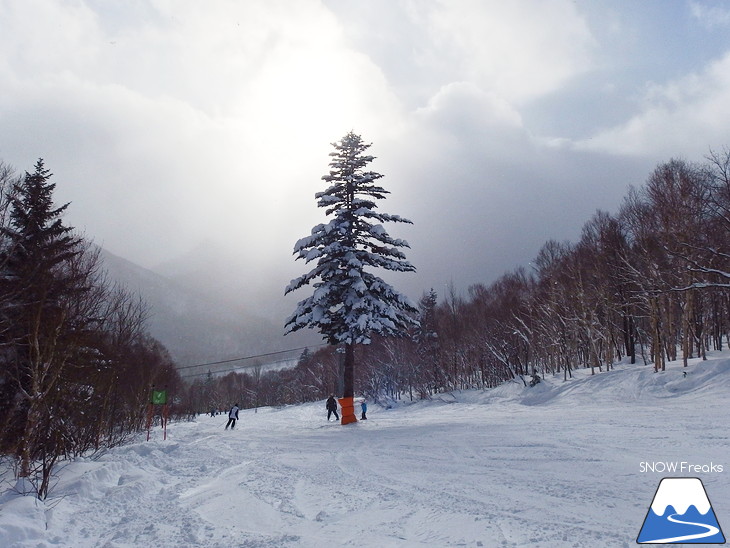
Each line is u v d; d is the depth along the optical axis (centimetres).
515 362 5197
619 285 3772
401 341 6094
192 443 1914
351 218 2731
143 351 3556
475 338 5409
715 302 3962
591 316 3981
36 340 1223
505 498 773
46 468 1014
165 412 2619
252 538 665
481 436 1502
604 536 566
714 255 2917
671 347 3472
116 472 1177
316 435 1945
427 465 1127
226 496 947
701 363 2738
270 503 870
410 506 776
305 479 1073
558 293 4316
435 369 5622
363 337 2544
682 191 3002
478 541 584
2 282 1385
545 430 1505
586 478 856
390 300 2703
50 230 1867
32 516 760
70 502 916
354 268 2602
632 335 3928
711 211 2933
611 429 1411
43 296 1336
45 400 1238
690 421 1445
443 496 821
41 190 1870
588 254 4178
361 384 6800
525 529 614
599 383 3106
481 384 5191
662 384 2688
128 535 715
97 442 1883
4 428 1266
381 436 1742
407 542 605
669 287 3050
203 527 732
